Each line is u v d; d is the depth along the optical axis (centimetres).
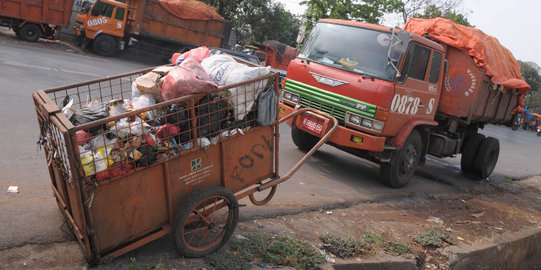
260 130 372
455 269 473
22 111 685
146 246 337
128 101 318
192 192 331
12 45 1516
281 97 715
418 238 496
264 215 462
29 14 1698
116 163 275
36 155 507
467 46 741
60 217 362
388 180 682
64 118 262
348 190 638
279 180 403
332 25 692
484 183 927
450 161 1154
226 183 355
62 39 2041
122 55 1980
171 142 307
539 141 2984
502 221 653
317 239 427
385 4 2984
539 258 650
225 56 365
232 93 329
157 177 303
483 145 912
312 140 813
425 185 787
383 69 603
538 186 1007
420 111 673
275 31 4000
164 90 313
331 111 632
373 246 441
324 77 641
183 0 2012
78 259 304
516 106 988
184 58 385
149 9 1895
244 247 360
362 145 600
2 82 849
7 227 327
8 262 286
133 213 296
